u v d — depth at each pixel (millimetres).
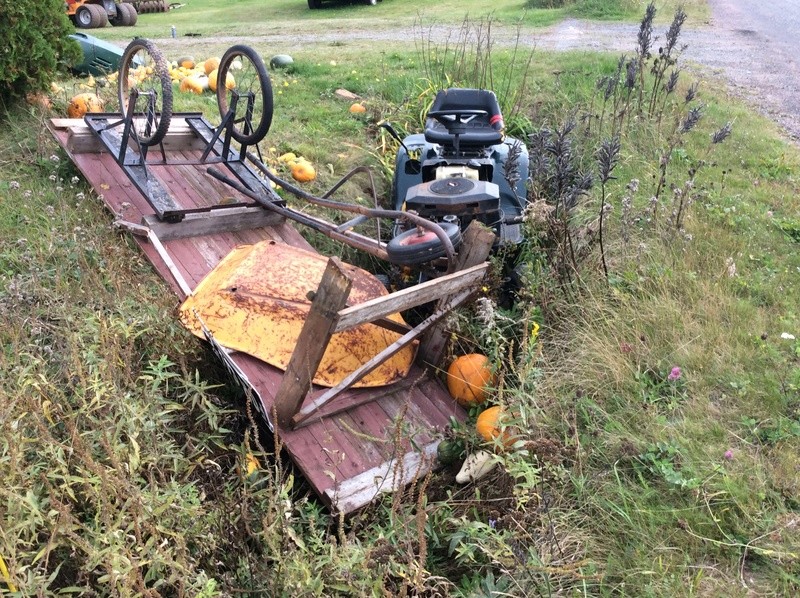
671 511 3469
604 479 3742
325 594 2705
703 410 4086
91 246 4684
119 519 2453
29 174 5828
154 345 3975
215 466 3320
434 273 4484
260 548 2979
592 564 3234
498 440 3527
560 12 19125
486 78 10148
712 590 3102
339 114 8820
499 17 18469
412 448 3994
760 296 5242
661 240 5750
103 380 3281
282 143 7559
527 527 3410
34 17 6812
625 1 19406
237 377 3951
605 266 5125
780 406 4098
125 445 2926
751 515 3432
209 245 5148
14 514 2475
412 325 5066
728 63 13547
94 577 2650
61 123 6090
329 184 7047
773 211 6762
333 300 3473
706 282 5199
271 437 3936
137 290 4285
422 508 2652
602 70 10906
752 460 3734
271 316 4281
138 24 21391
